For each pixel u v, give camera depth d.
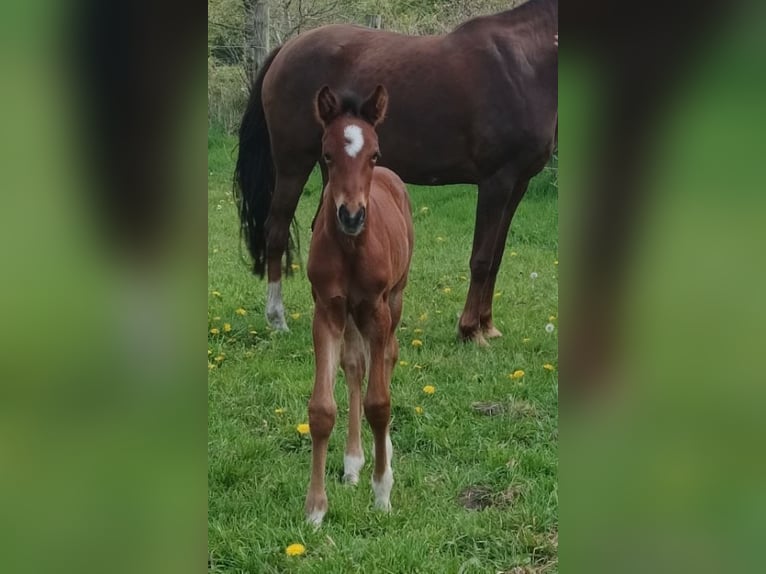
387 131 4.98
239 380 3.96
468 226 7.75
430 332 4.86
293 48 5.16
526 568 2.43
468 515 2.75
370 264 2.81
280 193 5.16
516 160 4.84
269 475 3.07
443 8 11.94
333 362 2.87
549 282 5.98
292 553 2.48
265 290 5.72
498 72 4.76
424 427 3.45
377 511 2.81
